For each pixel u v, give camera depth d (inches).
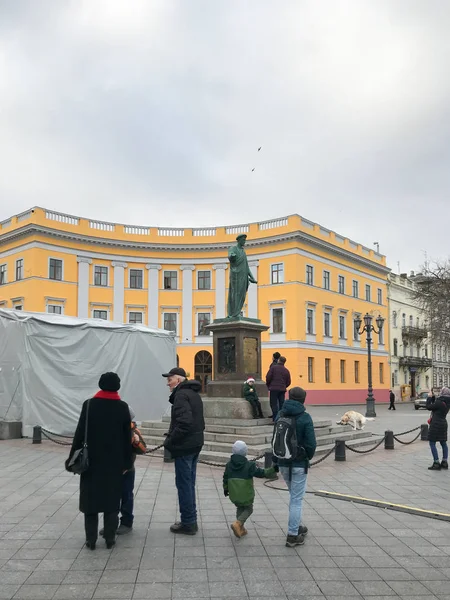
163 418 617.9
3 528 286.7
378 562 241.0
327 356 1882.4
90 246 1785.2
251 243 1828.2
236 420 545.6
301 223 1788.9
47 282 1685.5
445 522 305.4
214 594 205.3
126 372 807.1
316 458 520.7
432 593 208.2
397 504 342.6
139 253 1859.0
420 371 2596.0
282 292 1779.0
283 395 555.2
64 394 711.1
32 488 383.6
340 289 2005.4
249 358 607.5
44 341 713.0
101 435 252.5
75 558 242.2
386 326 2308.1
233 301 622.8
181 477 279.0
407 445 636.7
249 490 271.1
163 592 206.8
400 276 2480.3
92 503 249.1
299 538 262.1
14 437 683.4
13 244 1750.7
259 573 226.7
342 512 325.7
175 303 1875.0
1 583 214.4
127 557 243.9
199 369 1859.0
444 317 1464.1
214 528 290.7
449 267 1529.3
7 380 716.0
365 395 2080.5
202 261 1878.7
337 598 203.2
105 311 1802.4
